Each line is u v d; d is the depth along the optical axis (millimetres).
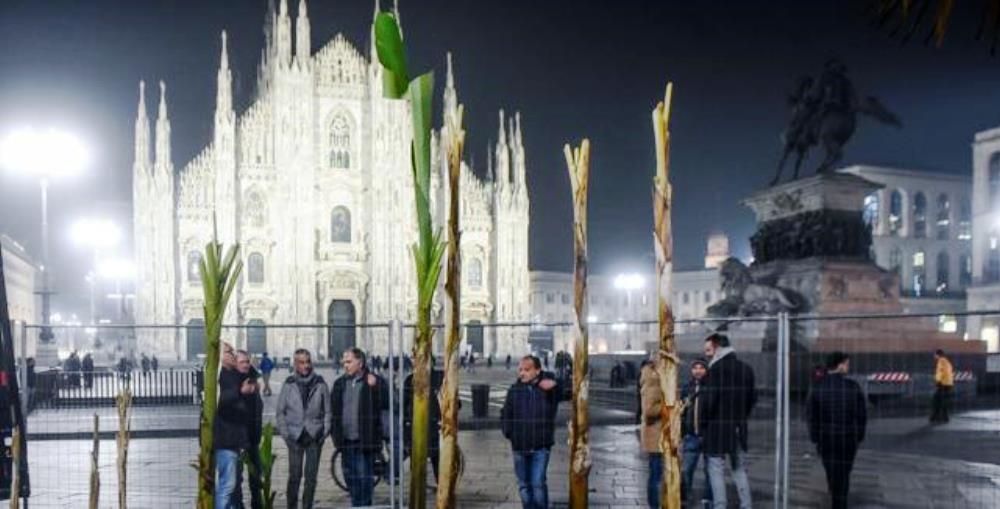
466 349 61875
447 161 2330
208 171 67125
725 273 26156
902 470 13680
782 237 24656
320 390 10680
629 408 24531
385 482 12883
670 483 2285
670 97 2377
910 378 19797
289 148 69125
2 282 7172
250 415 9391
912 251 83625
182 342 64312
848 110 24125
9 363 7262
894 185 83312
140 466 15312
